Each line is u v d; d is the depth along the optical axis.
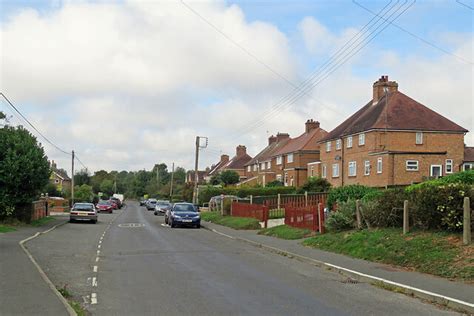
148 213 64.00
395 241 16.03
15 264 13.61
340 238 19.33
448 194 14.83
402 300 10.37
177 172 167.88
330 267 14.67
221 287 11.45
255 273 13.80
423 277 12.52
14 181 28.66
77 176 128.00
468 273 12.04
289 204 35.53
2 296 9.57
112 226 34.94
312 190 52.81
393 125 49.47
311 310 9.24
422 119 50.56
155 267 14.61
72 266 14.53
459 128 50.41
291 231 25.41
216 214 45.75
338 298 10.45
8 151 28.66
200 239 25.36
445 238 14.63
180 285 11.62
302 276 13.43
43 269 13.80
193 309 9.13
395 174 46.47
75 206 38.69
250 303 9.76
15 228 27.23
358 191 26.20
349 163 54.47
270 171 81.50
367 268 14.12
